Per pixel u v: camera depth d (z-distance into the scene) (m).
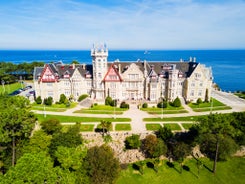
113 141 59.38
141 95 92.69
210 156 56.03
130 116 74.94
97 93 91.94
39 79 90.12
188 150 54.31
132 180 48.00
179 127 65.38
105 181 40.34
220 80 181.25
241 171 50.56
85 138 60.00
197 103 89.44
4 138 44.69
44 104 85.62
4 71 138.62
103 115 75.88
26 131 48.81
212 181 47.53
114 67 88.88
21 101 49.72
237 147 54.00
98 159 41.91
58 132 55.66
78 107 85.56
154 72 89.31
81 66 98.75
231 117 57.56
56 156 40.28
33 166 30.38
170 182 47.34
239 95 107.25
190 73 91.81
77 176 39.19
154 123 68.69
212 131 53.94
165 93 93.25
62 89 94.69
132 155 56.38
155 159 52.41
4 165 46.69
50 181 30.78
